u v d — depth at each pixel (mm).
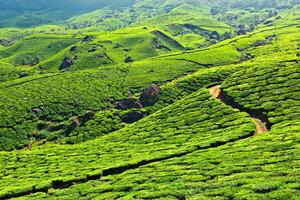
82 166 94312
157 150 94312
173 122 120750
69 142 147000
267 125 96188
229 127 99250
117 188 64688
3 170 103375
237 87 128875
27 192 77750
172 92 181125
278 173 51062
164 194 53906
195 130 106625
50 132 162625
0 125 168000
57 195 70500
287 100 105625
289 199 42000
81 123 159500
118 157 95812
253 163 59562
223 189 49125
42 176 89812
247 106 111125
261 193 45062
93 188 67875
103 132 151250
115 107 171750
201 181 57781
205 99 131000
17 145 155750
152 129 120875
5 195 76688
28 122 174500
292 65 133250
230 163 63562
